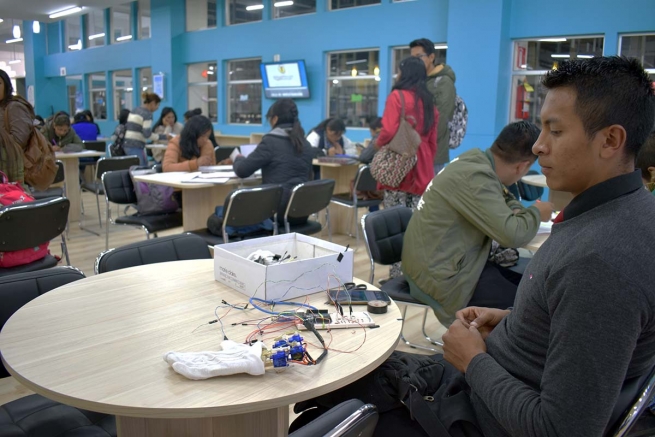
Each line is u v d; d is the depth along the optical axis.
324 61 8.91
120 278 1.58
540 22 6.40
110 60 13.15
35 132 3.04
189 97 11.57
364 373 1.07
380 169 3.37
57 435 1.26
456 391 1.27
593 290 0.86
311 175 4.50
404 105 3.29
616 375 0.84
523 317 1.05
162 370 1.03
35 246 2.71
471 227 2.16
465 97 6.95
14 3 10.87
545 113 0.99
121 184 4.00
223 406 0.91
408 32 7.70
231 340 1.15
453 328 1.19
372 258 2.49
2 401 2.24
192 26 11.19
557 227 1.01
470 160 2.12
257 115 10.25
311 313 1.30
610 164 0.94
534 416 0.92
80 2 10.73
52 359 1.06
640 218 0.89
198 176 3.77
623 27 5.84
